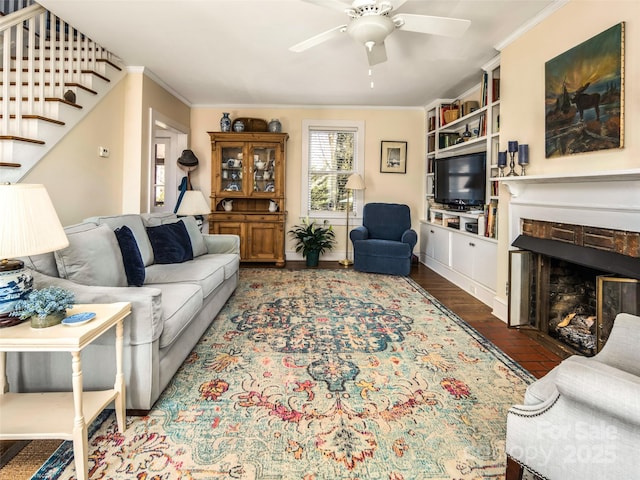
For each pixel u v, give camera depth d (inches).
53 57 122.3
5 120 107.5
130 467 54.1
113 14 112.1
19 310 53.9
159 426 64.1
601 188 84.6
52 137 120.4
